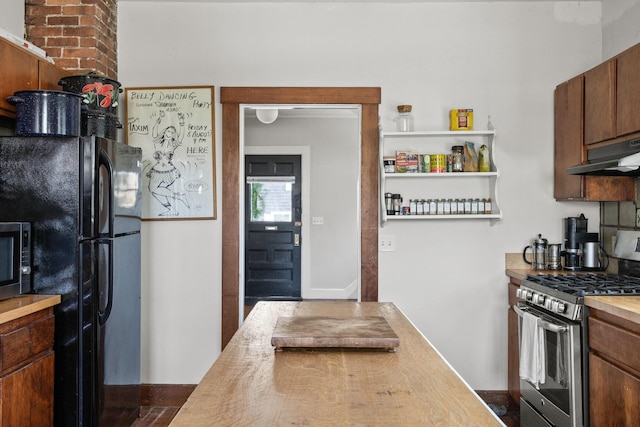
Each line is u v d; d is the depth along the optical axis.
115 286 2.77
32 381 2.27
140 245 3.14
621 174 3.03
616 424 2.18
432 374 1.38
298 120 6.62
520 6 3.58
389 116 3.61
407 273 3.60
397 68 3.60
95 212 2.56
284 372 1.40
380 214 3.59
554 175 3.54
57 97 2.56
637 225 3.12
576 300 2.42
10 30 3.05
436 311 3.60
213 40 3.61
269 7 3.62
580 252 3.50
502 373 3.57
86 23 3.25
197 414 1.11
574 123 3.25
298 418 1.09
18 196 2.53
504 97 3.58
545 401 2.70
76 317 2.50
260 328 1.94
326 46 3.61
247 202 6.62
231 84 3.61
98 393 2.57
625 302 2.25
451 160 3.50
